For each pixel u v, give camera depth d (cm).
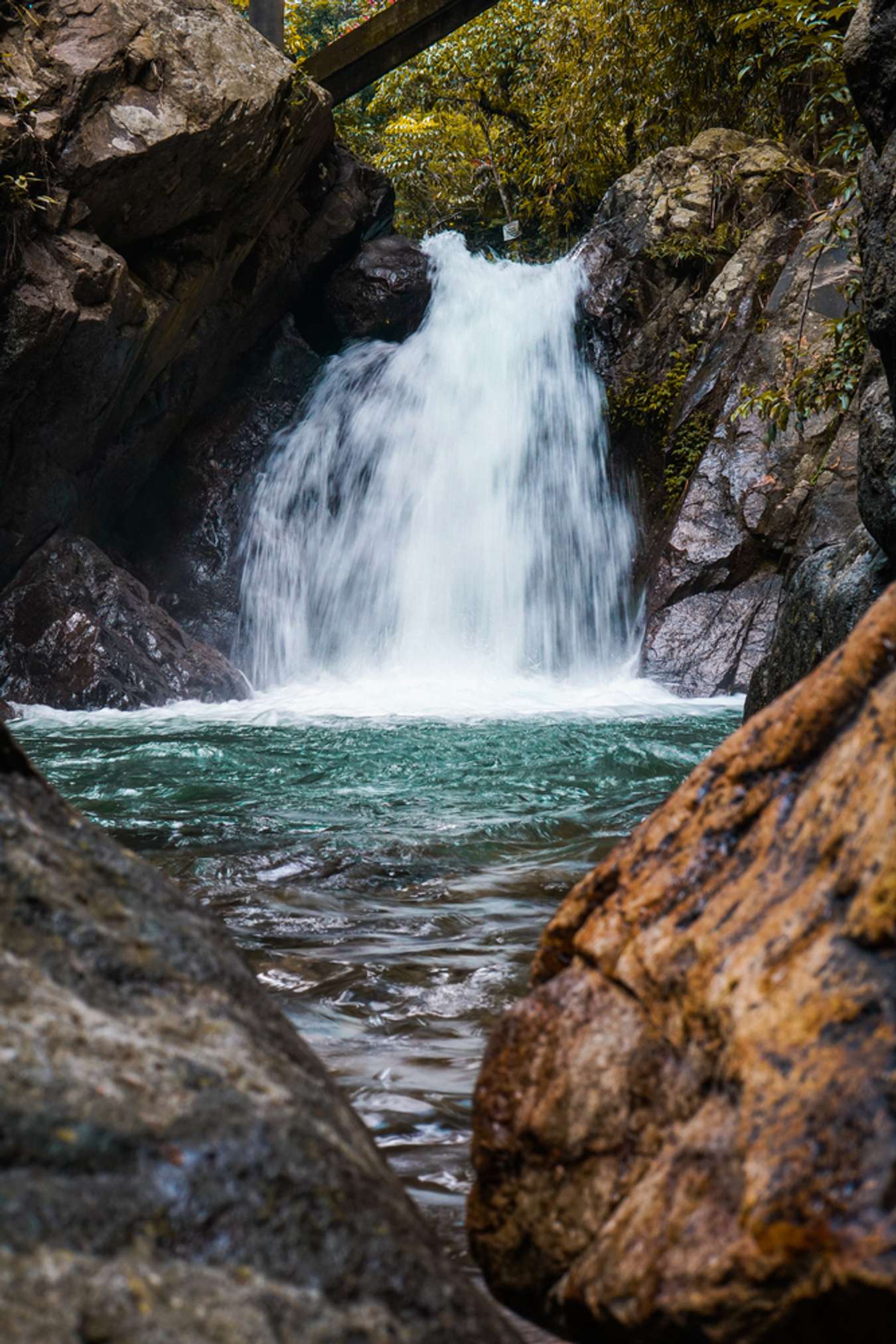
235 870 428
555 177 1833
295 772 671
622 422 1335
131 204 968
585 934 157
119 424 1089
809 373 740
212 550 1261
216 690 1071
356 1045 261
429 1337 104
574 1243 138
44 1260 96
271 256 1225
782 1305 104
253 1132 114
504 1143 151
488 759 709
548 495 1352
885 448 534
